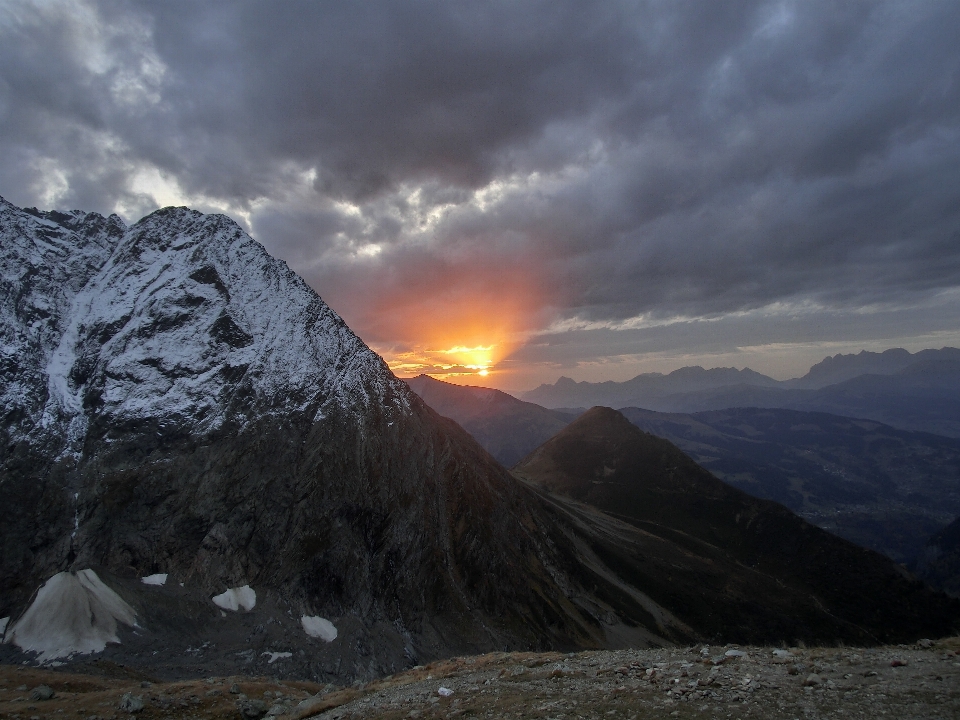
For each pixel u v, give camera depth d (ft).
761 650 74.23
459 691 75.66
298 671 202.90
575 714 56.95
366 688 95.14
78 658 180.14
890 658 61.00
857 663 60.90
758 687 56.90
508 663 96.43
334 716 75.51
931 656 60.03
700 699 56.29
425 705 70.54
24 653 180.34
